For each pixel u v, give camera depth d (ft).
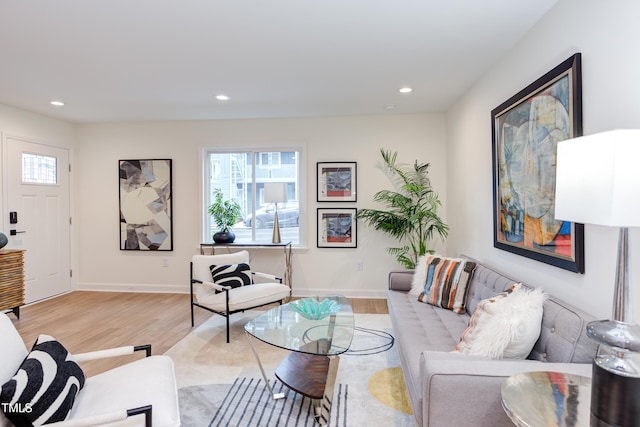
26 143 14.02
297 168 15.84
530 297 5.65
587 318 4.85
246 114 14.80
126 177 16.15
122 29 7.59
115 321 12.10
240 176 16.15
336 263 15.39
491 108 9.76
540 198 7.02
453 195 13.52
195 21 7.28
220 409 6.88
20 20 7.16
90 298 15.07
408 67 9.78
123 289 16.31
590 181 3.41
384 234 15.15
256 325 8.07
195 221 15.94
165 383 5.35
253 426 6.38
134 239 16.20
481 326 5.57
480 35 7.93
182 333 10.97
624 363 3.51
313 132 15.35
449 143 14.03
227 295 10.18
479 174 10.69
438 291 9.31
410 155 14.89
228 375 8.25
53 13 6.92
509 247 8.43
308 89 11.61
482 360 4.77
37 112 14.30
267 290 11.30
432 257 10.30
